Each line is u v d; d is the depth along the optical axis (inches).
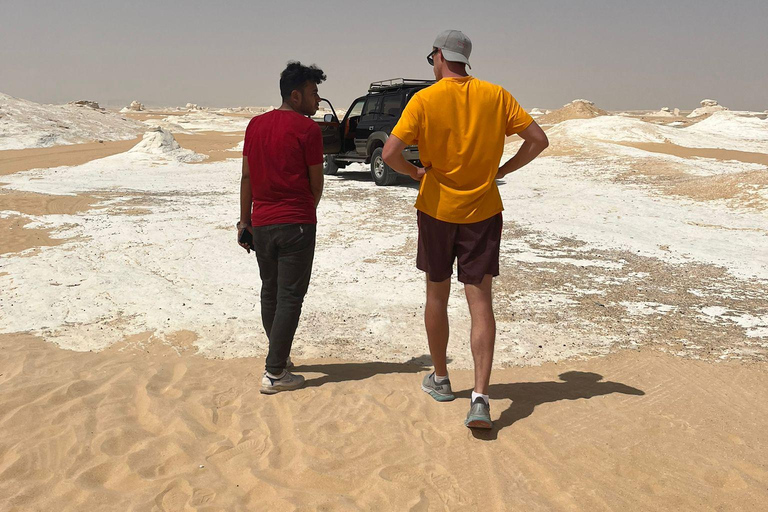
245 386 152.9
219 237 361.4
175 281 263.7
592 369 167.6
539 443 122.9
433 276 134.3
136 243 341.1
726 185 538.3
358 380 157.5
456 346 188.4
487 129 123.0
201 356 177.2
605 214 457.4
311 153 144.3
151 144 932.6
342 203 498.9
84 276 266.5
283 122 143.5
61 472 113.4
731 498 105.3
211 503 103.5
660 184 625.0
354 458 117.3
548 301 235.9
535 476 111.7
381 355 180.2
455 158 124.4
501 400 145.2
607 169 759.7
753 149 1040.8
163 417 133.2
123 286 251.9
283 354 147.5
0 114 1283.2
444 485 108.6
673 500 104.4
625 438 125.1
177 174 752.3
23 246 330.6
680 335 197.3
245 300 236.5
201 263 299.3
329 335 197.6
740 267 295.7
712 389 152.8
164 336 194.1
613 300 237.9
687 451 120.4
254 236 149.2
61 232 370.3
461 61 125.0
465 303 234.7
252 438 125.8
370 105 641.6
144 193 565.3
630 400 145.2
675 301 237.0
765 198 482.0
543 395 148.3
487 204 128.0
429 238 132.2
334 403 141.7
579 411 138.3
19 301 229.9
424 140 124.7
